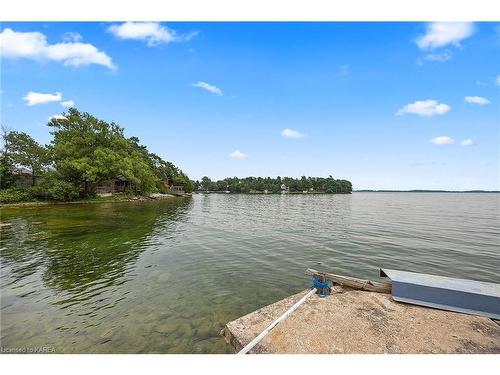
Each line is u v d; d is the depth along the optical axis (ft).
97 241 46.60
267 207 155.22
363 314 16.98
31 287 26.14
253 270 32.14
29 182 133.49
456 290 17.46
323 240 51.39
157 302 23.00
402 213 116.57
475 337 14.44
